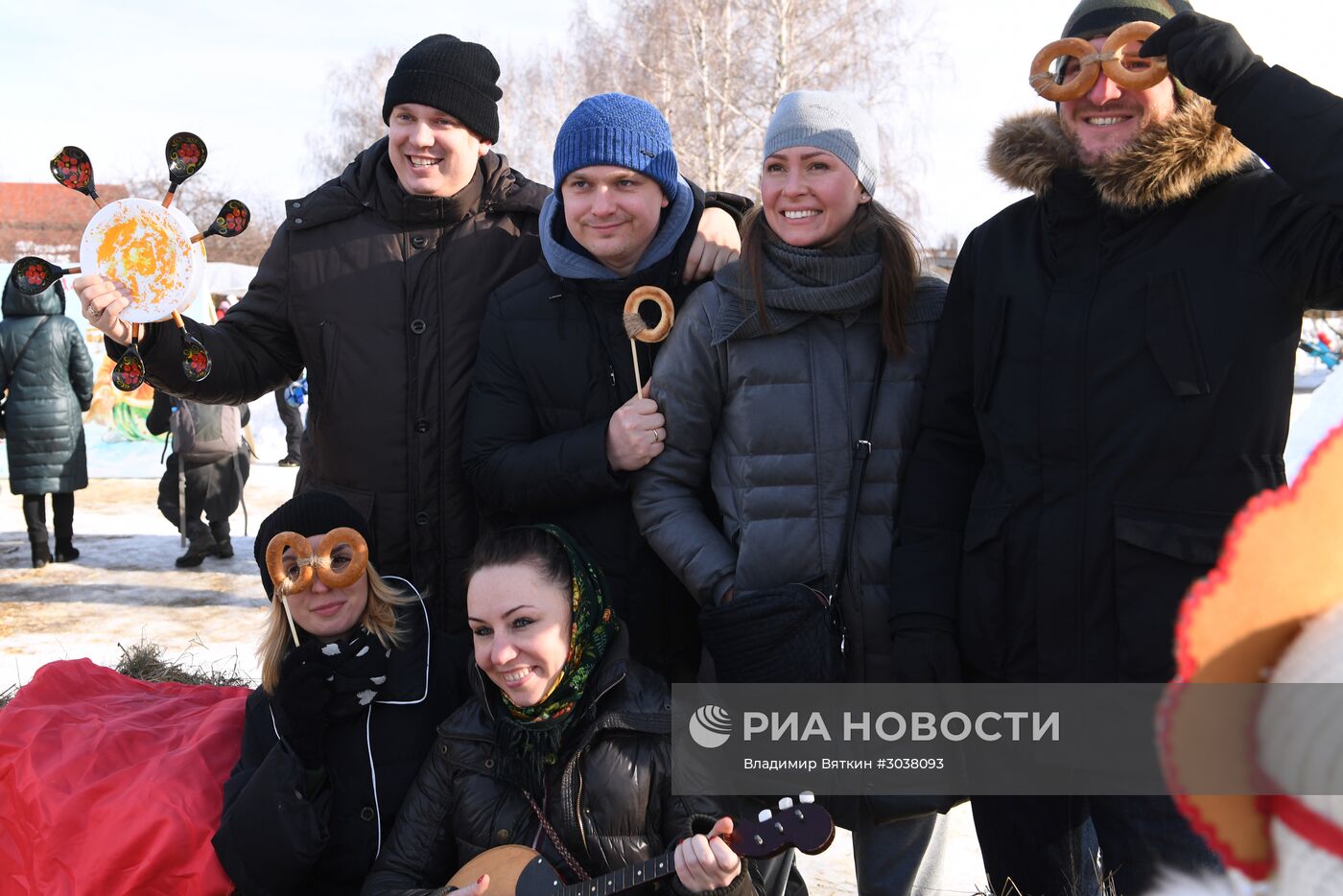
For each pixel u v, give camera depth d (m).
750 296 2.34
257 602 6.38
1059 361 2.01
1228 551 0.82
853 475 2.33
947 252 14.82
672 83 19.66
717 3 19.17
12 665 5.17
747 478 2.36
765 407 2.35
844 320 2.36
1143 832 2.00
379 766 2.37
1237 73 1.78
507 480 2.51
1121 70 1.90
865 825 2.51
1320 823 0.79
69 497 7.33
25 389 6.92
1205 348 1.89
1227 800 0.84
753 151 19.25
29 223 24.53
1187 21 1.82
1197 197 1.97
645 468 2.46
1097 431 1.96
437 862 2.27
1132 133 1.96
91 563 7.32
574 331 2.58
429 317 2.75
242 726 2.59
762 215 2.40
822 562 2.32
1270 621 0.81
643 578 2.57
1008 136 2.12
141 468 11.20
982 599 2.12
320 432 2.82
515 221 2.87
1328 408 2.02
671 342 2.45
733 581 2.36
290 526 2.49
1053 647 2.03
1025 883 2.28
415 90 2.65
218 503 7.22
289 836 2.19
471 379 2.73
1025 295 2.08
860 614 2.32
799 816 1.91
